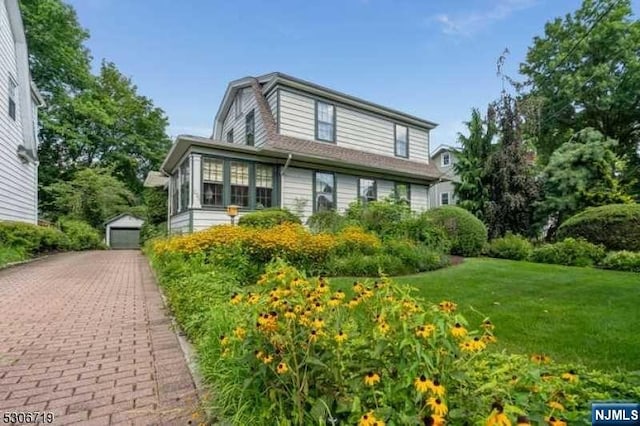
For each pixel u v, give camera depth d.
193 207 9.59
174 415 1.95
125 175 25.16
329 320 1.69
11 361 2.68
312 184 11.62
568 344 2.94
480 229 10.16
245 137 12.39
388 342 1.50
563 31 18.33
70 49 20.14
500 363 1.92
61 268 7.90
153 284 5.95
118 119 24.53
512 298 4.59
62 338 3.20
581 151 12.25
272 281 2.29
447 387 1.42
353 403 1.40
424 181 14.60
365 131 12.98
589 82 17.33
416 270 6.90
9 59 10.31
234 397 1.83
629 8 16.36
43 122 19.53
